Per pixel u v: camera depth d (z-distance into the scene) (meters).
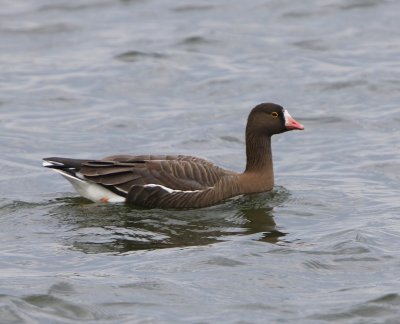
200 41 27.98
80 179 16.16
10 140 20.75
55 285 12.64
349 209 16.16
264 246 14.14
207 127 21.61
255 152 17.22
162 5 31.86
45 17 30.64
